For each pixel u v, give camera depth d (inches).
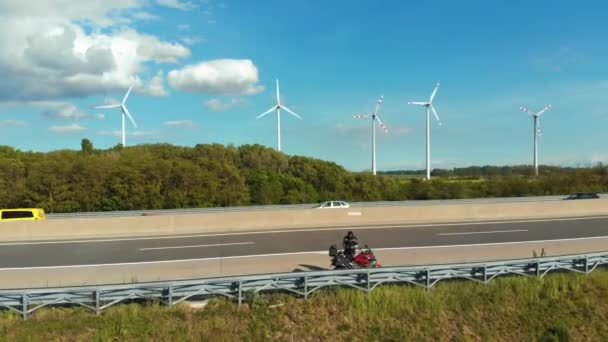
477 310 527.5
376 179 3186.5
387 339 480.4
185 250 840.3
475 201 2158.0
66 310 466.0
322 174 3213.6
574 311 549.6
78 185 2482.8
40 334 433.7
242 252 814.5
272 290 518.0
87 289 460.4
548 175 3102.9
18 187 2447.1
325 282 517.0
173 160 2817.4
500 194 2957.7
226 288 496.1
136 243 925.2
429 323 503.2
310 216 1171.9
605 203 1413.6
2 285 604.4
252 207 2202.3
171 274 649.0
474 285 555.8
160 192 2608.3
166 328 455.5
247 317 478.6
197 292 486.6
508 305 541.3
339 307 501.0
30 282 618.2
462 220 1228.5
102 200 2476.6
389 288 531.5
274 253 800.9
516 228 1083.3
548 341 510.3
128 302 487.8
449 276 553.6
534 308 545.0
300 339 466.9
